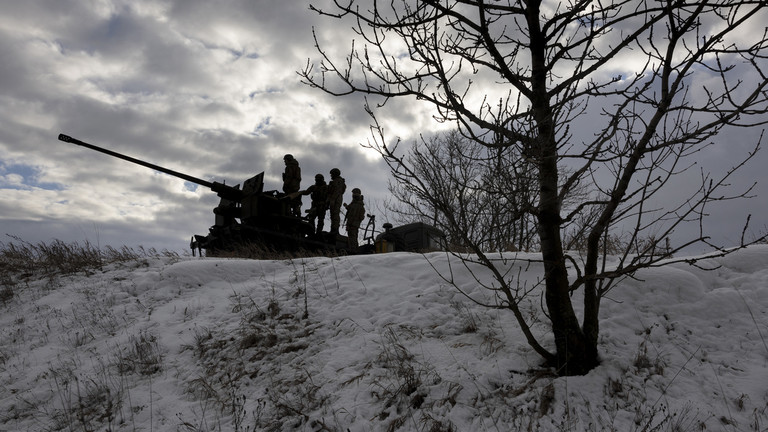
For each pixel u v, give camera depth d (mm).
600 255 8633
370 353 6410
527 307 7062
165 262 11633
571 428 4703
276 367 6480
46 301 9789
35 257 12453
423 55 4875
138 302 9258
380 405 5336
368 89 5246
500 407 5090
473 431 4797
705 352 5898
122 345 7707
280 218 14500
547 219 5344
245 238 14195
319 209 15898
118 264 11547
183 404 5965
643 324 6438
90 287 10203
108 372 6934
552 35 5262
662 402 5039
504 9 5289
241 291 9266
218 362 6801
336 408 5363
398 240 14422
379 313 7543
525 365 5703
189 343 7492
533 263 8148
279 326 7520
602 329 6312
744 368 5547
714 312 6578
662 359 5770
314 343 6938
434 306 7457
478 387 5379
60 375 7035
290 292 8656
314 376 6078
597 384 5227
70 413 6062
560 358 5469
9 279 11141
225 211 15156
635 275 7285
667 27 4695
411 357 6129
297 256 13273
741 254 7660
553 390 5121
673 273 7242
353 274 8984
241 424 5367
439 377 5613
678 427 4617
